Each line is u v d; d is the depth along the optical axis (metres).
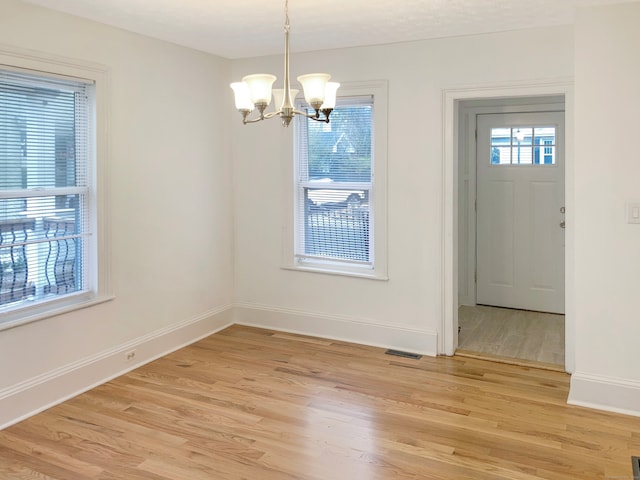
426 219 4.35
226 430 3.13
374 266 4.60
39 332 3.39
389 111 4.39
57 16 3.39
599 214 3.33
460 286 5.98
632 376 3.33
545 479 2.62
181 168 4.49
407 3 3.27
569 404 3.46
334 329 4.81
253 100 2.36
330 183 4.79
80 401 3.51
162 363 4.20
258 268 5.11
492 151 5.73
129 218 4.01
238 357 4.34
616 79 3.23
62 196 3.58
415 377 3.94
